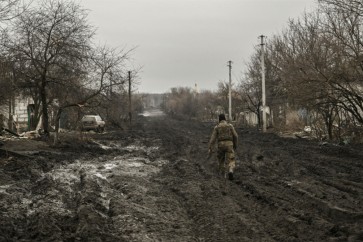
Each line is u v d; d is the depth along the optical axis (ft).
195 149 67.15
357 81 67.10
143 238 19.10
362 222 21.44
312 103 74.38
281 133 109.19
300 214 22.88
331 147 63.57
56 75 77.10
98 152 63.16
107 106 80.18
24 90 88.22
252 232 19.76
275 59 117.39
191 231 20.61
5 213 23.35
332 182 33.50
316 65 68.64
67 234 19.53
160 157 56.34
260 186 31.68
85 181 34.37
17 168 42.29
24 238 19.20
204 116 294.25
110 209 24.97
